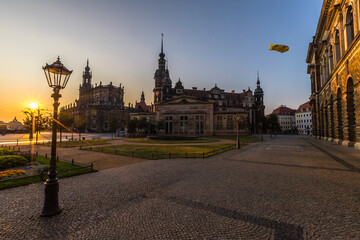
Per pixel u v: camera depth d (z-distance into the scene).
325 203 5.54
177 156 15.22
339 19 20.50
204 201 5.83
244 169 10.40
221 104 80.19
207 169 10.52
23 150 19.88
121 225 4.42
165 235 3.96
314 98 40.97
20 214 5.06
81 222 4.59
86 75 125.00
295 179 8.17
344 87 20.17
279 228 4.18
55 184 5.08
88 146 24.39
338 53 23.14
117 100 118.00
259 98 86.75
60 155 16.23
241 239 3.76
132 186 7.46
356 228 4.12
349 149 17.86
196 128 58.81
